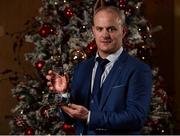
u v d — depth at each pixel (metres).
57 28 3.81
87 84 2.01
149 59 4.10
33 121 3.72
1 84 4.90
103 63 1.99
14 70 4.88
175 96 5.18
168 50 5.30
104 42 1.97
